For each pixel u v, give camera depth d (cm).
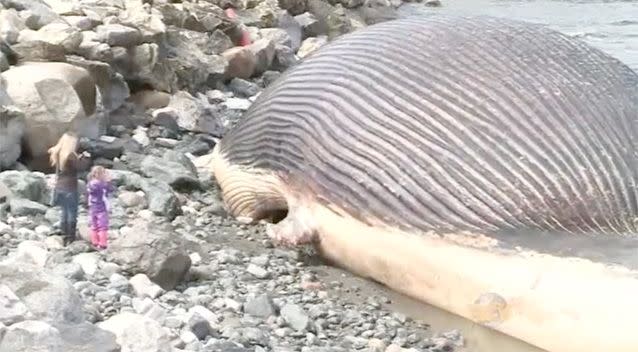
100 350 761
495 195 1048
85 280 977
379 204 1095
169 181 1342
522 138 1080
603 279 912
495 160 1070
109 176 1277
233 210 1312
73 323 814
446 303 1043
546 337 943
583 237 1004
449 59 1155
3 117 1279
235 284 1067
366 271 1123
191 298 1004
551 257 962
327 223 1148
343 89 1184
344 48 1241
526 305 957
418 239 1060
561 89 1115
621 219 1039
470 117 1102
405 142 1110
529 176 1055
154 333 817
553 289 940
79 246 1064
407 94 1141
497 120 1095
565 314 926
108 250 1041
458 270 1026
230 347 861
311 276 1121
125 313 874
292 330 970
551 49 1165
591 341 905
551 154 1068
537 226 1031
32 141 1324
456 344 976
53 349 745
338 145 1150
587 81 1131
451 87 1128
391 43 1205
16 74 1365
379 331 995
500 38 1175
